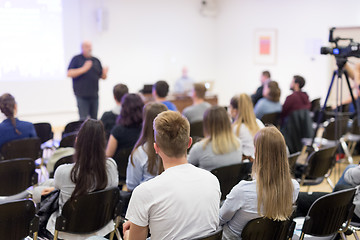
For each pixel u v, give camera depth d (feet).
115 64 30.58
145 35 31.94
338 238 9.46
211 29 35.91
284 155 6.96
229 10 35.01
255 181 7.07
